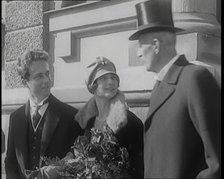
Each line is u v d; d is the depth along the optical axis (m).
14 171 4.02
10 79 4.22
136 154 3.32
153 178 3.19
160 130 3.15
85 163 3.48
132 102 3.39
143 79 3.33
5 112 4.25
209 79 3.05
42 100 3.89
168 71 3.19
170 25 3.23
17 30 4.20
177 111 3.08
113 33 3.57
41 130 3.86
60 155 3.75
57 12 3.92
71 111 3.74
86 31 3.73
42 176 3.79
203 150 3.00
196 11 3.22
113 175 3.38
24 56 4.00
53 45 3.93
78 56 3.78
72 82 3.79
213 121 3.00
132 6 3.45
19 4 4.19
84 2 3.88
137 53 3.39
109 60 3.57
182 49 3.19
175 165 3.06
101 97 3.54
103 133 3.48
